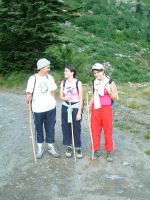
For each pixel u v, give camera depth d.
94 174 4.08
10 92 11.28
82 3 44.69
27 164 4.42
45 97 4.33
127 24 41.25
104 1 47.22
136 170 4.23
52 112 4.46
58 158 4.64
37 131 4.51
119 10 47.81
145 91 11.33
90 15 39.22
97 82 4.27
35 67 13.38
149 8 55.16
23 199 3.45
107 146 4.43
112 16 43.09
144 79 20.67
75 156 4.54
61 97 4.38
